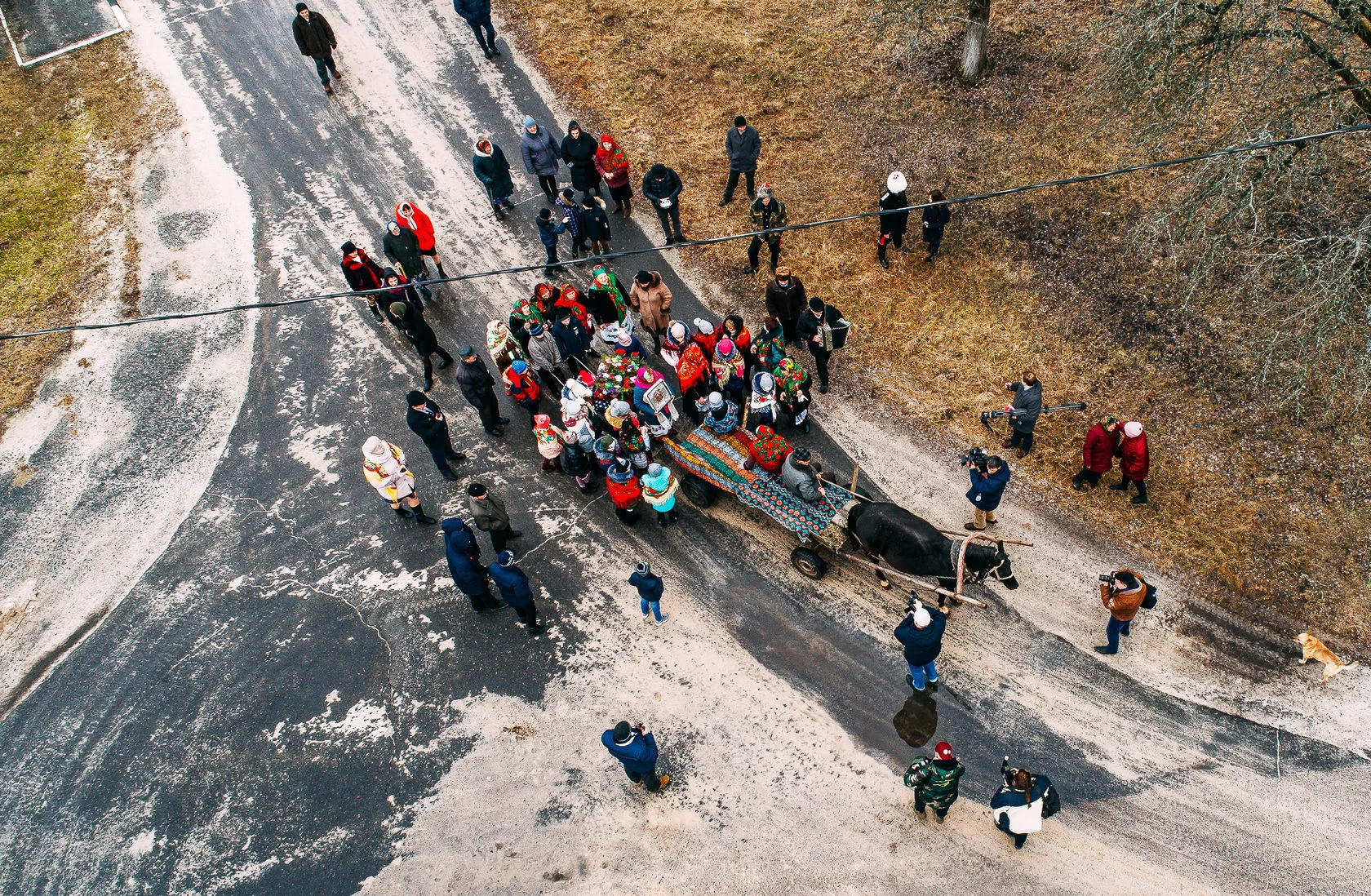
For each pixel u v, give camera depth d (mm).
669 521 11602
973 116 16094
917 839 9039
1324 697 9609
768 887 8891
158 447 13102
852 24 17922
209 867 9461
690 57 17734
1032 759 9445
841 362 13094
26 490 12812
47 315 14805
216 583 11656
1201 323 12766
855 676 10172
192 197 16219
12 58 18938
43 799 10070
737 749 9758
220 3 19688
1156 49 11578
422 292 14422
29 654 11258
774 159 15961
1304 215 13320
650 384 11484
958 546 9570
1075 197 14570
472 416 13023
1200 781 9172
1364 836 8719
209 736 10359
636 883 9031
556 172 15039
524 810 9555
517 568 10906
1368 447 11367
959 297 13625
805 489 10156
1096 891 8617
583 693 10305
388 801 9734
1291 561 10562
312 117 17266
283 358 13922
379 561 11633
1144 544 10883
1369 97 11039
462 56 18109
